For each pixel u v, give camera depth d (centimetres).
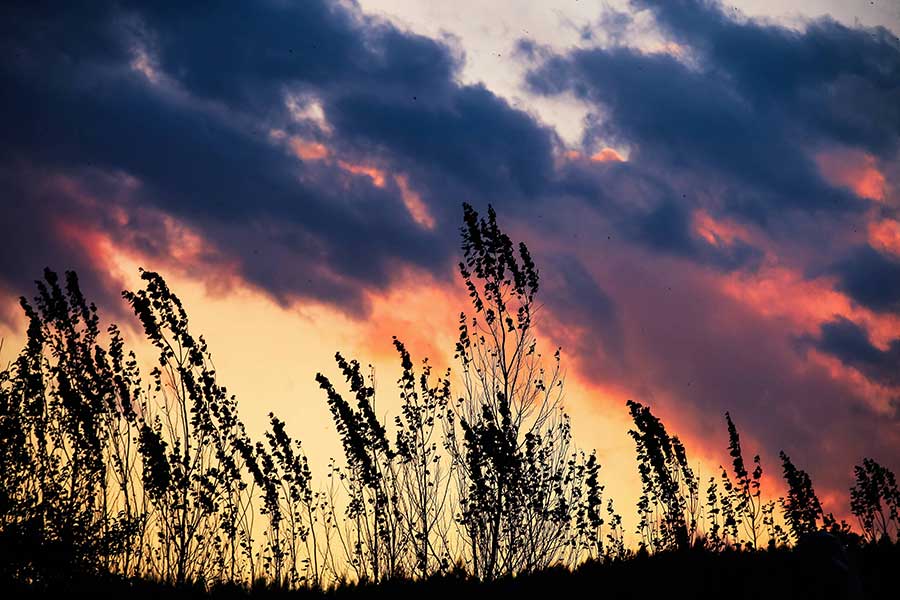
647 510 2239
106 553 2027
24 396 2150
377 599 2036
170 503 2144
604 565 2155
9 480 2019
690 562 2114
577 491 2156
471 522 2127
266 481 2208
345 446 2208
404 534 2159
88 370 2225
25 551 1942
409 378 2255
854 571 1712
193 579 2105
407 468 2197
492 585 2058
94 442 2175
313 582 2152
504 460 2123
